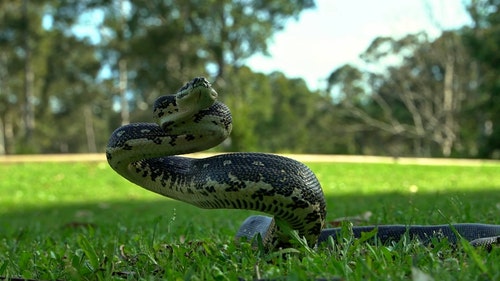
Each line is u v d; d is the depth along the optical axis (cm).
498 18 5003
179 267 415
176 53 5678
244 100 5747
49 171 2456
